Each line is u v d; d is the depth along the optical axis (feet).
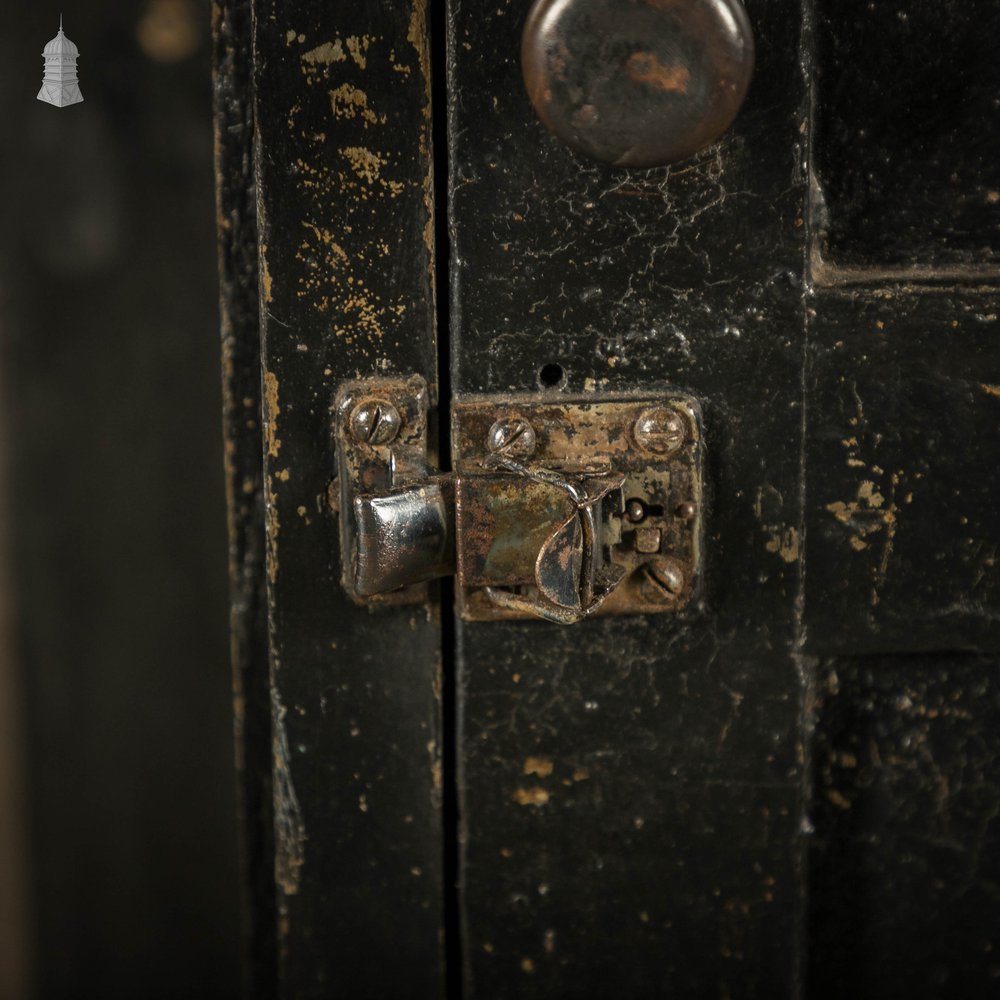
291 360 1.13
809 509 1.15
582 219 1.12
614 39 1.04
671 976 1.20
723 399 1.14
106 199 1.55
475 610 1.14
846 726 1.21
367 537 1.10
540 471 1.10
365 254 1.13
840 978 1.24
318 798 1.19
